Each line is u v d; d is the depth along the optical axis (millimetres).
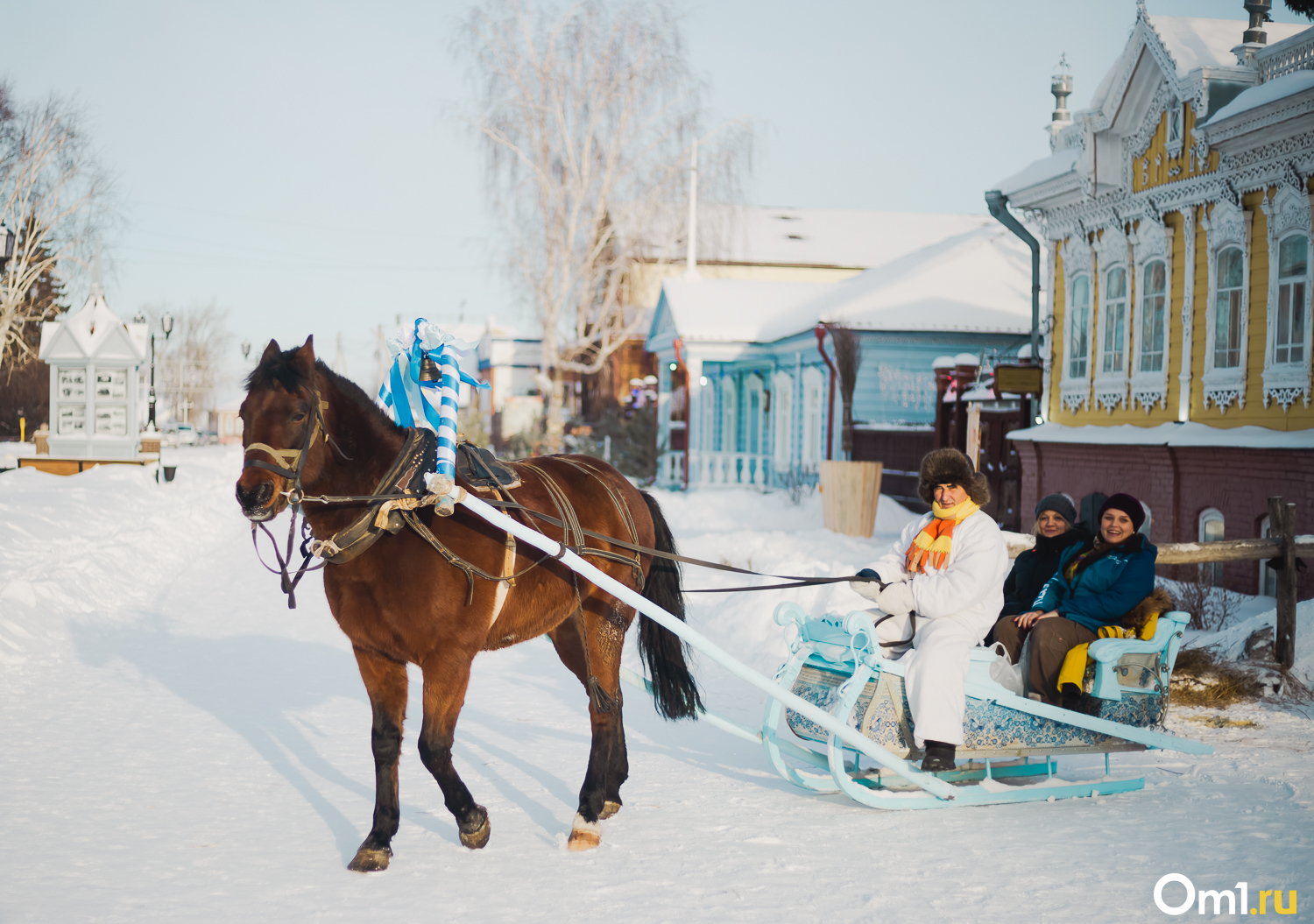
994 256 26516
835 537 16516
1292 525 8305
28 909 4137
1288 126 11086
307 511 4859
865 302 25000
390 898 4340
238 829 5164
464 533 4969
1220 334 12680
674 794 5887
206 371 105438
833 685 5660
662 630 6094
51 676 8406
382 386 5445
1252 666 8273
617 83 33031
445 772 4902
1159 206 13617
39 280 43562
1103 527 6086
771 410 30016
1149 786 5984
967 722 5508
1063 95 18094
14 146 39500
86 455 23828
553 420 34469
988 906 4215
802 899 4305
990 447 18312
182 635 10305
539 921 4090
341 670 8945
